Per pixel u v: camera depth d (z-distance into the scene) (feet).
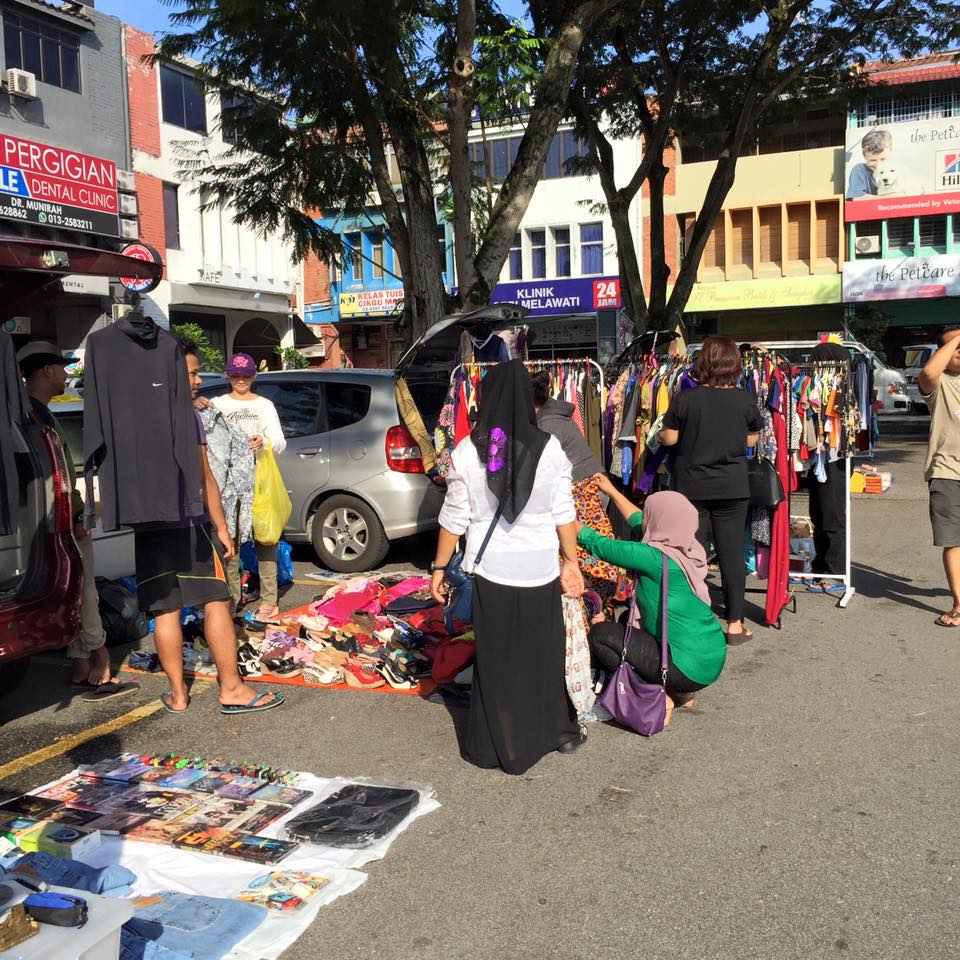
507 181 33.88
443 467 22.74
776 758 13.87
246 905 9.91
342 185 38.22
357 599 21.97
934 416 20.61
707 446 18.66
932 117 94.02
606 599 18.60
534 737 13.66
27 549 15.33
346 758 14.23
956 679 17.19
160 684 18.02
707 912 9.93
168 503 14.80
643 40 46.26
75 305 51.88
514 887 10.48
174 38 34.53
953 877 10.50
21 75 63.41
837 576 22.99
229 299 89.66
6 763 14.42
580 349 101.04
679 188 101.65
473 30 29.86
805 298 99.35
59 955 7.23
